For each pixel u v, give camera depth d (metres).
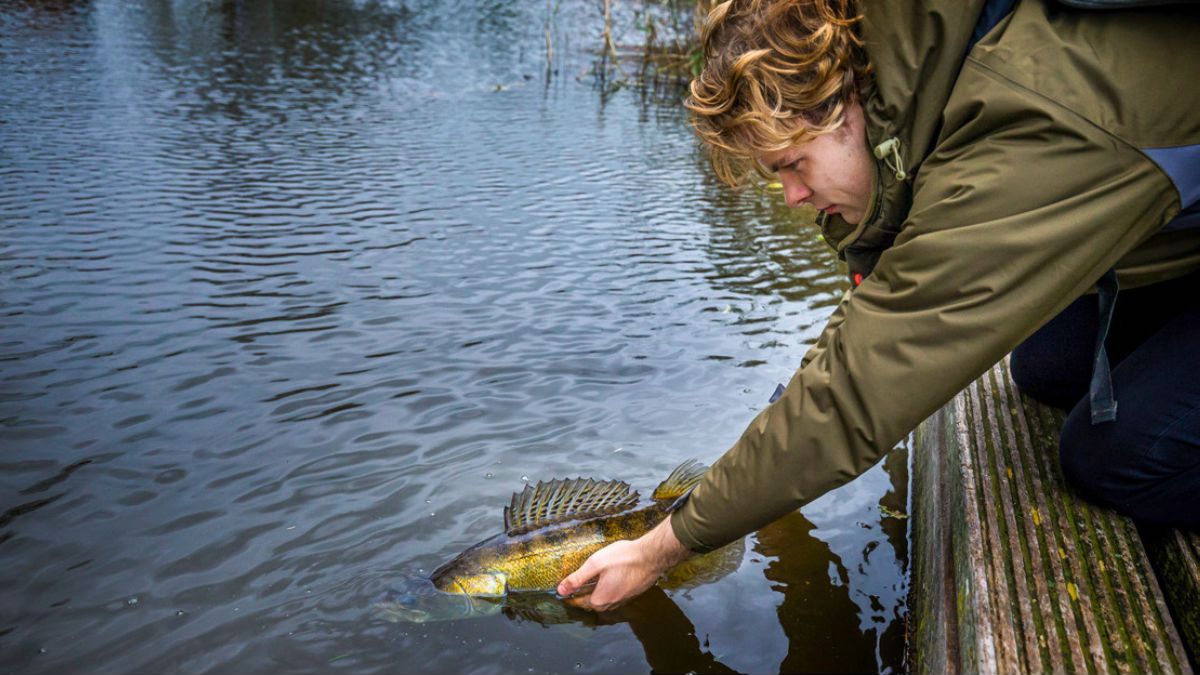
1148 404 2.22
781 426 2.02
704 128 2.09
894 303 1.84
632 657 2.48
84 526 2.87
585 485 2.99
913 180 1.94
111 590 2.60
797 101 1.90
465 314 4.68
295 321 4.48
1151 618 2.07
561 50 13.38
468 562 2.70
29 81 9.02
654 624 2.61
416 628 2.53
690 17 13.04
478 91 10.81
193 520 2.93
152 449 3.31
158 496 3.04
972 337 1.77
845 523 3.15
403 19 14.58
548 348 4.32
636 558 2.45
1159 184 1.69
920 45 1.82
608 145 8.74
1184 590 2.20
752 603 2.72
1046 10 1.77
